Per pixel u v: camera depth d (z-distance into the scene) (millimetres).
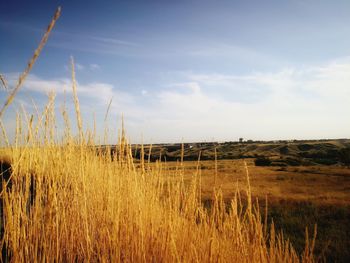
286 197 19922
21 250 1808
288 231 10477
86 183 2406
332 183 30516
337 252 7859
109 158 2496
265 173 41844
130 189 2369
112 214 2240
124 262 2137
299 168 52219
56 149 2260
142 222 2262
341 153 66062
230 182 16375
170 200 2299
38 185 1989
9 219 1759
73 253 2184
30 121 1938
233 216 2365
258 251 2287
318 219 12781
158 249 2248
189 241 2273
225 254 2211
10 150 1847
